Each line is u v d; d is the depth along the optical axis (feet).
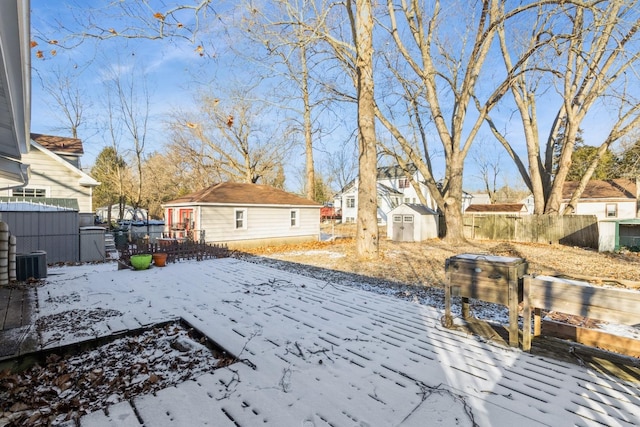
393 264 33.01
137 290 18.69
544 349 10.69
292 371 9.22
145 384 8.87
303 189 135.13
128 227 61.26
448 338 11.85
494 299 11.50
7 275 19.76
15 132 15.96
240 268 26.76
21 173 26.14
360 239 36.11
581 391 8.26
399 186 129.70
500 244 53.01
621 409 7.49
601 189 85.71
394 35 46.47
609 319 9.32
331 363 9.77
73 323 12.82
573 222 51.60
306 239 60.59
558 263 34.99
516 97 56.95
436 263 33.63
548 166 60.03
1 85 10.93
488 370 9.37
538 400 7.86
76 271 26.08
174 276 23.15
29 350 10.17
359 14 34.22
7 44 8.29
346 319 13.99
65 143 52.21
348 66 42.50
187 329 13.25
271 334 12.09
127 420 6.92
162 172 94.58
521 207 101.76
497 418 7.13
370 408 7.46
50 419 7.19
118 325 12.73
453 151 52.70
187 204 46.83
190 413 7.18
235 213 49.75
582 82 51.11
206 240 46.16
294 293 18.51
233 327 12.79
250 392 8.08
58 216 32.73
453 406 7.56
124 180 84.84
